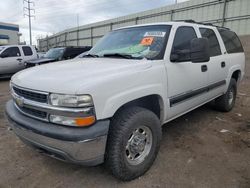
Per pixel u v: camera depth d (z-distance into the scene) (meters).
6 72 11.62
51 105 2.31
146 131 2.86
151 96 3.00
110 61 3.10
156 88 2.92
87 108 2.22
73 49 11.77
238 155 3.35
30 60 11.19
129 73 2.63
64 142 2.23
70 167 3.07
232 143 3.73
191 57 3.05
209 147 3.59
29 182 2.77
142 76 2.75
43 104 2.38
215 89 4.46
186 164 3.11
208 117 4.95
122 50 3.48
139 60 3.05
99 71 2.59
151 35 3.46
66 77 2.45
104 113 2.33
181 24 3.64
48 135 2.29
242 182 2.72
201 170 2.97
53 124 2.34
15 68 11.89
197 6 20.16
